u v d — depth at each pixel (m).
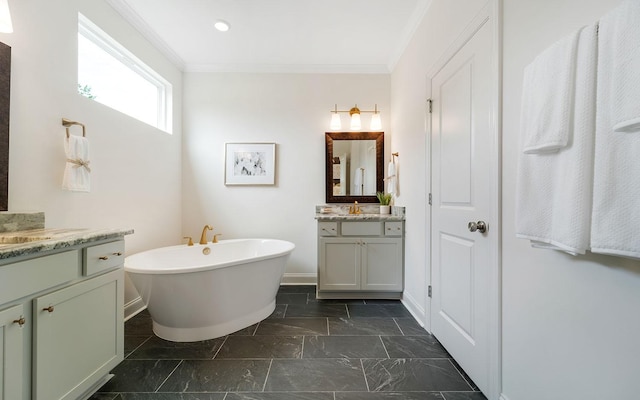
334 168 2.99
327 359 1.60
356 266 2.51
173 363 1.56
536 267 0.98
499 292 1.17
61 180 1.55
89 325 1.17
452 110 1.58
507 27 1.12
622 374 0.71
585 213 0.70
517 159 1.00
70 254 1.08
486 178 1.25
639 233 0.60
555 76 0.79
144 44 2.33
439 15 1.75
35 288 0.95
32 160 1.39
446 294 1.67
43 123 1.44
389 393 1.32
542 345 0.95
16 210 1.32
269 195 3.01
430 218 1.90
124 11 2.03
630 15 0.60
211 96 2.99
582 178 0.71
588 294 0.79
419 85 2.11
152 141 2.45
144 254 2.15
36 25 1.41
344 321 2.10
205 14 2.14
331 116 3.03
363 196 2.99
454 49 1.55
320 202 3.02
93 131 1.79
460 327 1.50
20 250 0.88
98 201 1.84
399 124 2.68
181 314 1.76
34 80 1.40
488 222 1.24
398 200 2.69
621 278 0.71
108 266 1.28
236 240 2.72
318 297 2.57
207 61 2.89
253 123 3.00
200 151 2.99
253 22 2.24
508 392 1.12
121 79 2.24
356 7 2.05
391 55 2.77
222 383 1.39
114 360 1.31
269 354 1.65
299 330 1.96
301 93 3.02
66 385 1.06
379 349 1.71
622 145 0.63
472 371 1.38
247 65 2.95
